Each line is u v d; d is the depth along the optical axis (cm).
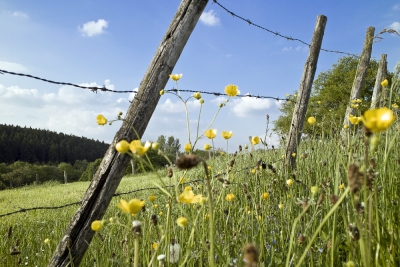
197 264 192
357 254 137
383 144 287
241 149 271
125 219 350
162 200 448
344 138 338
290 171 383
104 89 306
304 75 503
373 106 420
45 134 10119
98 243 266
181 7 275
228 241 186
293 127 479
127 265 167
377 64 2520
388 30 353
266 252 189
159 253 153
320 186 269
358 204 100
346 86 2656
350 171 83
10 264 279
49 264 227
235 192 324
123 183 1383
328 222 182
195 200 131
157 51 268
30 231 405
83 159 10356
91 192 235
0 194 1666
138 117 250
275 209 265
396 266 127
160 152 145
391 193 185
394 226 158
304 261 159
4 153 8831
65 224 429
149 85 256
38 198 1199
